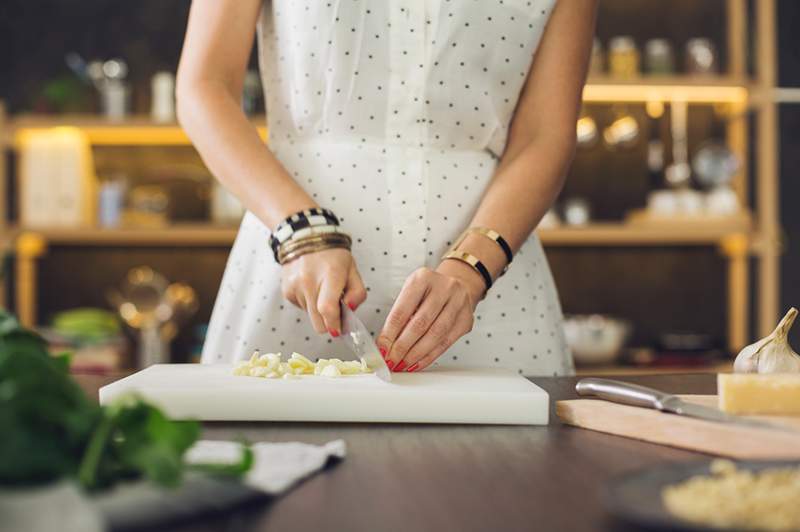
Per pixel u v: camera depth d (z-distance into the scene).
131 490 0.64
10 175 4.00
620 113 3.94
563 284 4.00
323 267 1.23
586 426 1.03
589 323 3.61
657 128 3.96
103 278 3.95
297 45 1.44
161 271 3.95
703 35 3.96
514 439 0.97
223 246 3.96
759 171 3.74
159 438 0.67
